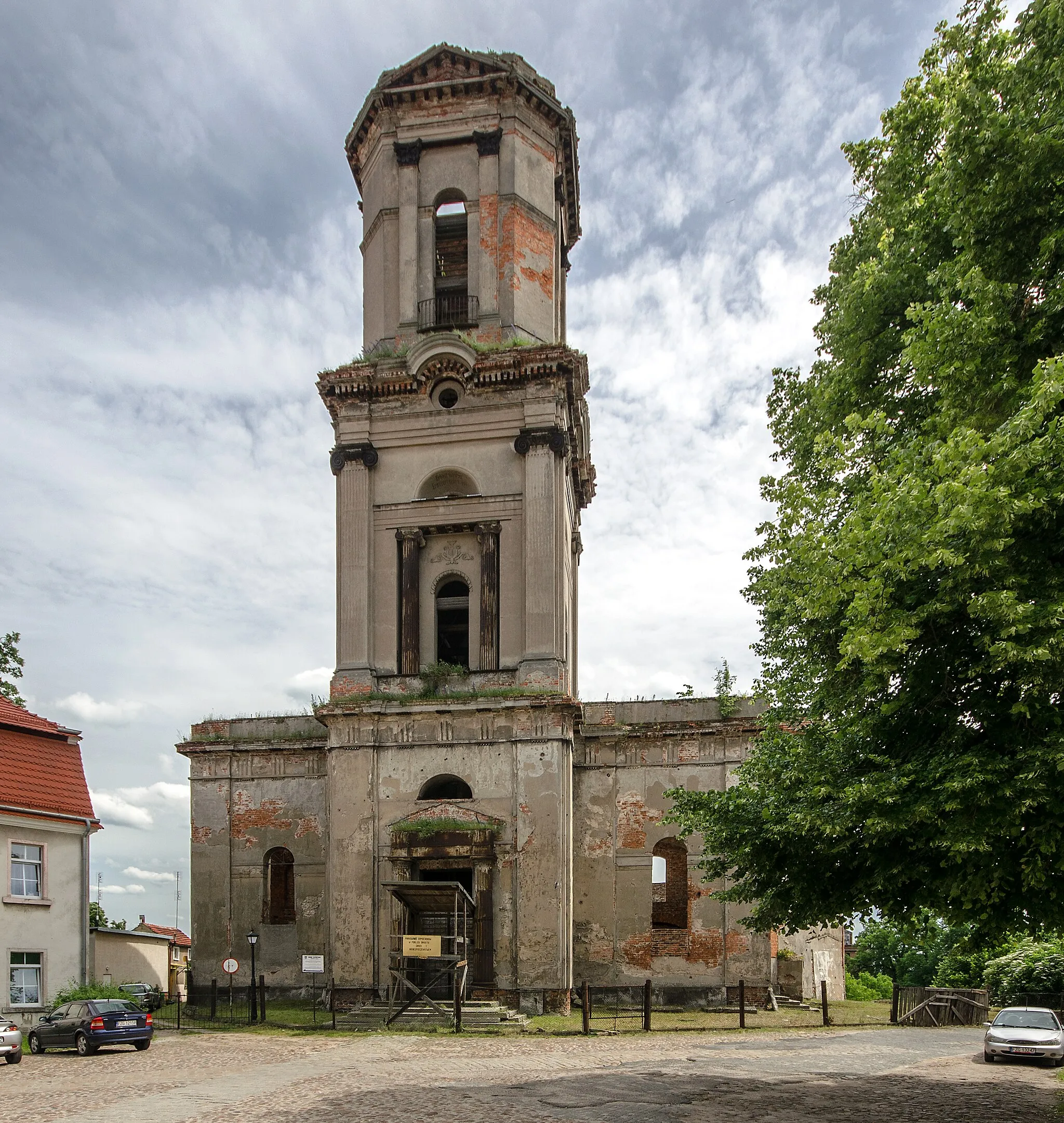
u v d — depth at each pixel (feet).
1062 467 41.63
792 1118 52.85
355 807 108.06
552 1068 69.92
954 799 43.24
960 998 115.55
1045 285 48.06
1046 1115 54.54
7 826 97.45
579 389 121.80
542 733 106.42
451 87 122.11
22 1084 66.28
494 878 103.81
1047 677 41.34
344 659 113.50
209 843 126.21
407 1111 54.03
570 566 135.23
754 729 119.75
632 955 117.08
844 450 59.21
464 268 126.62
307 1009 110.83
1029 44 51.08
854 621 50.80
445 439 117.19
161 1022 104.58
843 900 54.44
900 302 61.57
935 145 60.64
